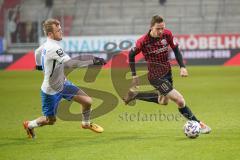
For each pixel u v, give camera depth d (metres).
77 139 25.23
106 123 30.34
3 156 21.86
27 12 86.62
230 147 22.58
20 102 41.78
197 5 86.06
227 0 85.94
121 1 88.62
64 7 87.88
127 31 84.19
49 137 25.91
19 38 78.88
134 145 23.42
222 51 73.06
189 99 41.56
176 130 27.17
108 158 21.03
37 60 24.61
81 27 85.62
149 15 86.31
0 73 70.50
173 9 86.38
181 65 25.31
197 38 73.56
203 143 23.52
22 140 25.28
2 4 85.62
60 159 21.06
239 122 29.78
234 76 59.81
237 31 82.25
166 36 25.23
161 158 20.78
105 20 86.38
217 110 35.19
